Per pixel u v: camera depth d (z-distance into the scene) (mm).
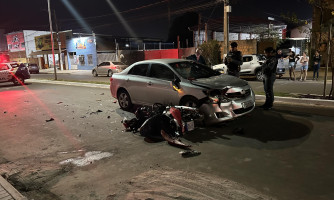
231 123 6484
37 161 4980
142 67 7977
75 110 9539
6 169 4680
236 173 3949
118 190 3691
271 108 7820
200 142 5371
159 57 30672
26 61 52312
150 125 5648
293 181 3615
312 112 7133
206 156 4664
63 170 4492
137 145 5512
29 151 5562
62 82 20062
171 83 6480
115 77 8852
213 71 7328
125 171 4293
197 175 3963
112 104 10258
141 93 7801
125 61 33875
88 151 5344
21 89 17531
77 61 39688
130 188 3723
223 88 5812
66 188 3859
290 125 6094
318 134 5398
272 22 29906
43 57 47781
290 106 8008
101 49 37781
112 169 4402
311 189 3387
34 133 6898
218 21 27766
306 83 12883
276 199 3203
